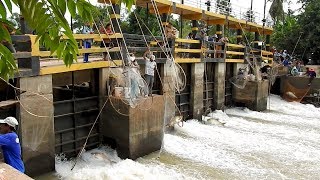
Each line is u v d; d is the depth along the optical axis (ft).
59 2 5.32
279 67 80.64
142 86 35.24
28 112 27.99
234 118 58.70
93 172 30.60
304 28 95.45
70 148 34.81
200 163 36.06
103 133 37.14
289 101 76.54
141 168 32.78
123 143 35.12
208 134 46.60
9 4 5.17
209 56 59.31
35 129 28.96
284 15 115.44
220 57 61.26
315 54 98.27
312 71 76.74
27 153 28.48
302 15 98.07
